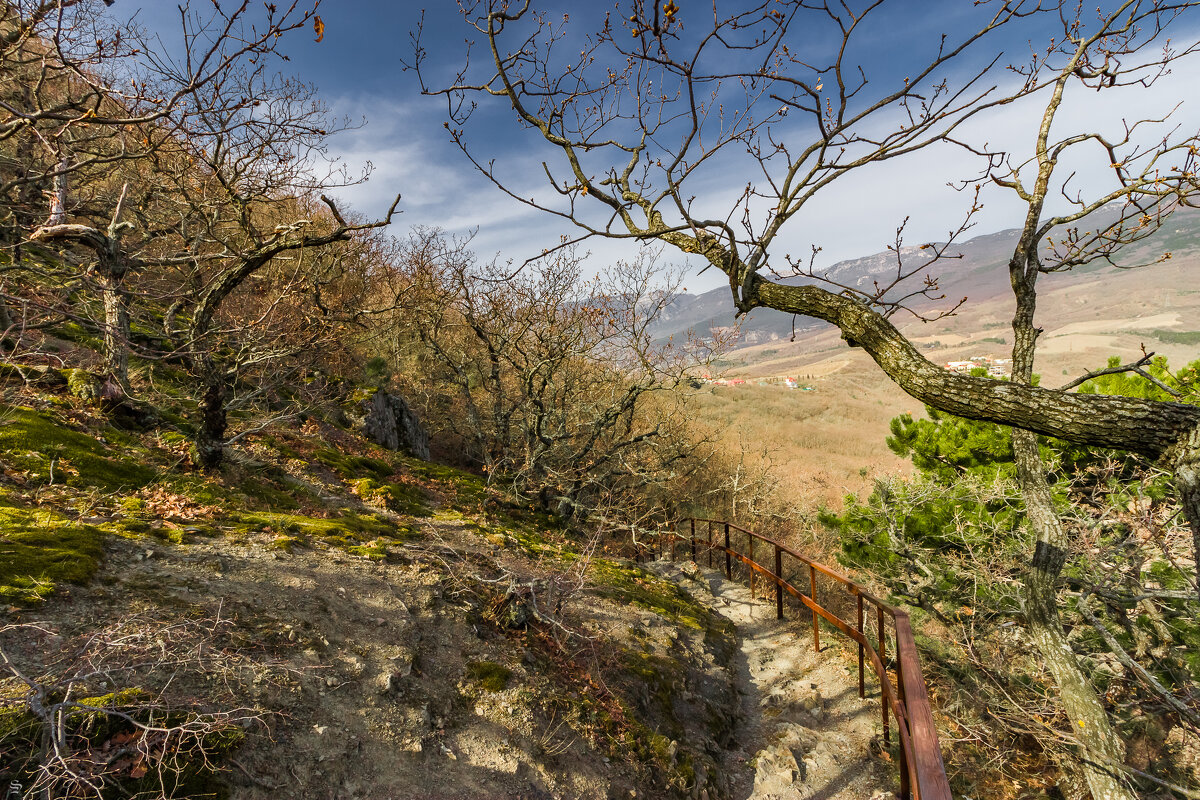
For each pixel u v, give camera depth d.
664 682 5.57
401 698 3.80
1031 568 5.08
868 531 8.52
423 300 10.76
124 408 6.56
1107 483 7.60
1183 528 6.01
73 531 4.02
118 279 6.15
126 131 4.09
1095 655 6.55
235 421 8.07
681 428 14.41
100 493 4.89
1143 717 6.54
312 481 7.45
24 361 6.53
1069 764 5.53
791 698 6.19
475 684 4.29
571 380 12.19
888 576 8.29
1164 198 3.68
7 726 2.41
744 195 3.04
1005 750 5.78
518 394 14.48
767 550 12.88
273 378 8.00
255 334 6.55
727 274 3.53
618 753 4.34
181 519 4.96
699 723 5.39
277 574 4.47
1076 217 4.32
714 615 8.18
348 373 12.35
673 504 14.32
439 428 14.66
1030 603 5.10
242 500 5.88
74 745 2.48
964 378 2.91
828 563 12.05
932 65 2.81
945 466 9.33
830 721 5.73
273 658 3.54
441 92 3.33
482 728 3.94
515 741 3.94
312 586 4.47
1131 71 3.82
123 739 2.61
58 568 3.53
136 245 8.09
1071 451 7.86
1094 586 5.68
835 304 3.35
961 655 7.27
